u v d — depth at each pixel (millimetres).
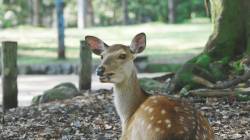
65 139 9445
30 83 19422
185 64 12422
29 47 27922
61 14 24562
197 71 12297
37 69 22844
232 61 12930
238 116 10117
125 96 6910
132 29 34344
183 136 5582
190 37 30531
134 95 6926
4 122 10906
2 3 42000
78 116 10773
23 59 25094
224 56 12992
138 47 7051
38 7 38469
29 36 31562
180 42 28844
